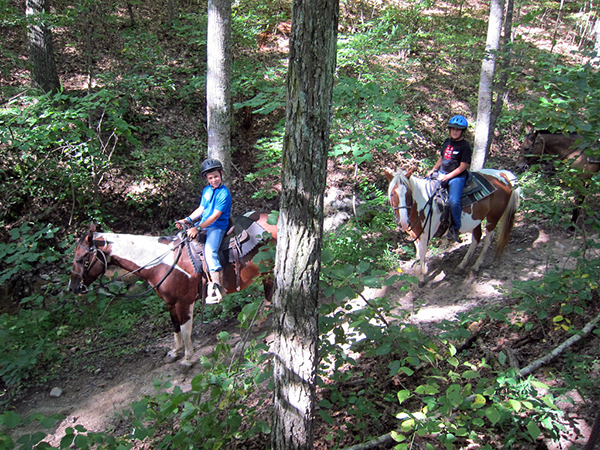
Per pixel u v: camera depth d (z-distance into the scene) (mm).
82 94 9266
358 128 6270
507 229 6559
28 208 7875
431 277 6863
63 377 5641
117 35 11094
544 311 4500
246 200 9102
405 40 10617
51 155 8062
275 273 2930
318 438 3891
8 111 6879
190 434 3262
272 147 7762
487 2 17719
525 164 8242
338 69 9531
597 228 4910
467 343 4820
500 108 9438
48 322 6656
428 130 11164
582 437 3340
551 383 3953
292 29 2414
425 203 6094
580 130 3938
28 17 7938
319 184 2660
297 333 2922
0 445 2957
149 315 6805
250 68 9461
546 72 4246
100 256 5281
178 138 9414
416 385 4250
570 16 17031
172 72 10586
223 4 6477
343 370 4672
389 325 3746
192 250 5250
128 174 8609
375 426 3873
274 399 3195
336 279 3328
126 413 3676
